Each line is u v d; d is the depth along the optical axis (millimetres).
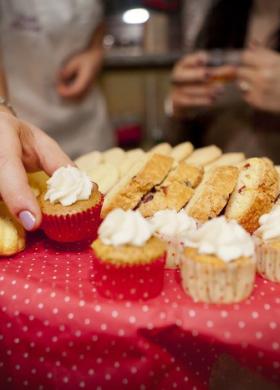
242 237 543
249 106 1188
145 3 1564
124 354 518
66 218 629
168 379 534
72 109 1450
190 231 582
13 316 550
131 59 1562
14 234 636
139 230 548
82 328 521
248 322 511
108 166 798
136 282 531
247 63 1131
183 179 689
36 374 551
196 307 522
